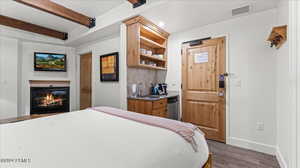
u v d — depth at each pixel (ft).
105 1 8.10
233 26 8.29
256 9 7.23
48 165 2.14
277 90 6.81
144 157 2.41
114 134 3.31
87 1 8.03
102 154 2.45
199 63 9.52
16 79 11.85
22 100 12.57
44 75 13.64
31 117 10.65
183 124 4.09
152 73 11.64
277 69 6.77
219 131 8.73
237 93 8.15
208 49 9.14
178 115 10.41
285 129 5.45
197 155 3.27
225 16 8.02
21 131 3.53
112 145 2.77
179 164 2.73
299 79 3.93
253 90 7.68
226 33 8.50
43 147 2.70
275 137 7.07
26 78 12.77
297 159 4.03
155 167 2.33
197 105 9.62
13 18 9.98
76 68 15.11
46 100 13.70
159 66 11.39
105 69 11.50
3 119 10.33
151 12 7.60
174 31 10.37
